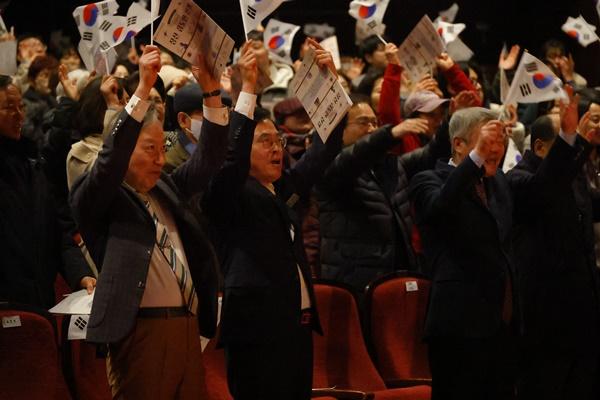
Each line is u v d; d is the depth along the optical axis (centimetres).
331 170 570
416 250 622
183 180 432
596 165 654
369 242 577
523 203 523
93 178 388
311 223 625
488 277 476
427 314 484
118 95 503
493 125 461
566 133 510
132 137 388
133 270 392
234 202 446
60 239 482
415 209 489
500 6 1115
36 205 473
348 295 545
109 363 408
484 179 496
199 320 418
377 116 684
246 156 441
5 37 609
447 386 484
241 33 1113
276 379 443
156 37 411
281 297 446
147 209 405
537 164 543
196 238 417
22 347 445
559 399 541
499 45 1114
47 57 752
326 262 583
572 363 542
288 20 1162
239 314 443
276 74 848
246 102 445
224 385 501
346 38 1162
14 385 441
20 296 461
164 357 402
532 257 532
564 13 1052
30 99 741
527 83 530
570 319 534
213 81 428
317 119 464
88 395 470
